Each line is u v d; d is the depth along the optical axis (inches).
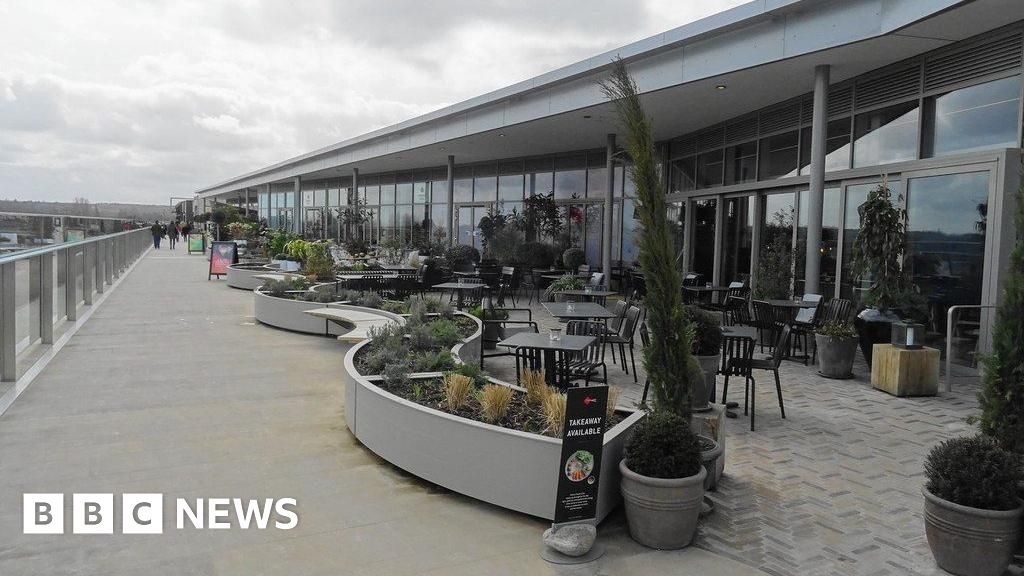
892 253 357.4
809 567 151.4
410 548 155.2
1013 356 158.1
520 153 900.0
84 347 400.2
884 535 169.0
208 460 210.7
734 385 342.0
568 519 158.7
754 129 576.4
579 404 157.9
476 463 181.5
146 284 805.2
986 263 349.1
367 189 1405.0
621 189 797.2
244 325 502.9
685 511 157.1
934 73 387.2
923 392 319.3
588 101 547.2
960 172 364.2
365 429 225.0
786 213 533.0
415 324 347.3
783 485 203.2
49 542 152.3
